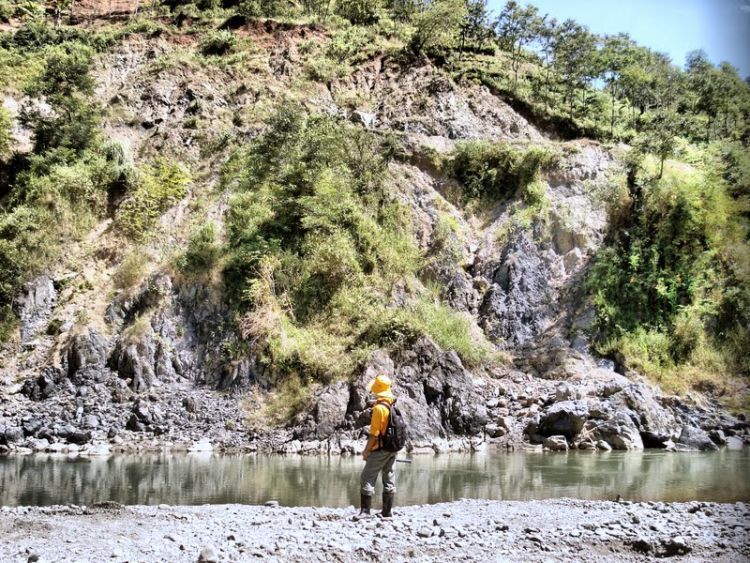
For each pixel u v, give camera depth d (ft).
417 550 28.02
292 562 26.00
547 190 111.04
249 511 36.06
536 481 49.57
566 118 133.90
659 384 89.66
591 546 29.45
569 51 140.56
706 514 36.04
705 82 133.80
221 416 75.25
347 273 90.74
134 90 125.80
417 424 71.67
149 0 165.37
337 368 77.61
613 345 92.68
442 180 115.24
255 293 85.35
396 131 121.90
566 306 99.19
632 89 147.95
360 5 163.12
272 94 128.77
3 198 102.37
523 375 89.56
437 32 142.82
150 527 31.81
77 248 96.22
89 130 109.60
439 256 101.71
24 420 70.69
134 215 98.63
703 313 97.19
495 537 30.48
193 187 107.24
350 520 33.53
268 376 79.56
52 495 42.14
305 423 72.18
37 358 83.30
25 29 135.13
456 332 89.97
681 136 124.57
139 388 78.84
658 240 104.01
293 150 104.78
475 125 128.88
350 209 97.91
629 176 111.24
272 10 157.99
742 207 109.19
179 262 89.66
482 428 74.49
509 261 101.81
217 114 123.03
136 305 87.25
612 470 55.31
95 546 27.99
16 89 118.93
